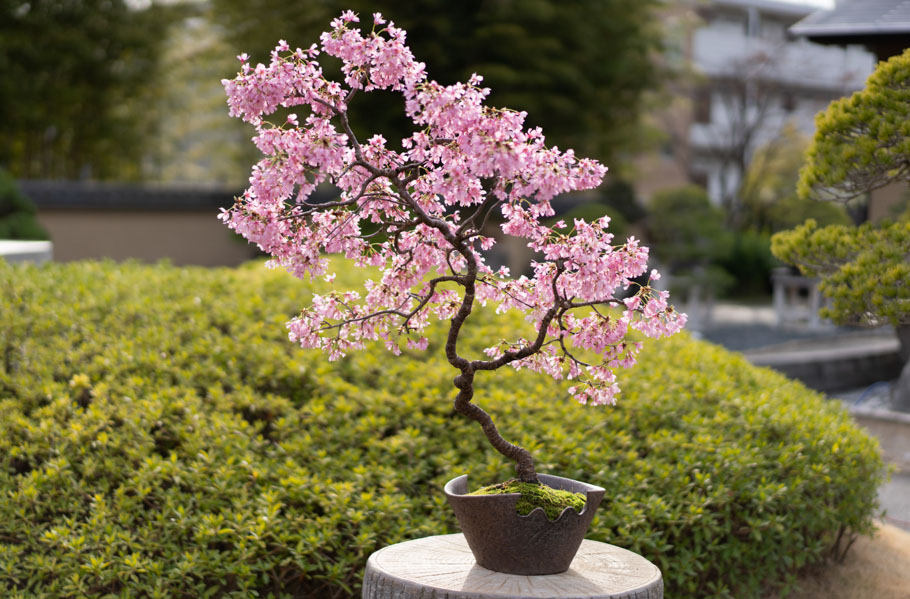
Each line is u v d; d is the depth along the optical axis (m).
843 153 4.12
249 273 6.46
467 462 3.96
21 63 21.72
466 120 2.32
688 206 15.29
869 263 4.05
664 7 18.52
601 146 18.73
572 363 2.82
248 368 4.64
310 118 2.47
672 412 4.41
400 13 16.47
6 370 4.66
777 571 4.22
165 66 24.02
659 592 2.64
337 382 4.51
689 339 6.08
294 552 3.39
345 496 3.60
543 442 4.11
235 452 3.90
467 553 2.93
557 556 2.68
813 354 10.29
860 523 4.44
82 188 17.06
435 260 2.76
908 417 7.67
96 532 3.47
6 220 14.48
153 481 3.70
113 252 17.39
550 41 16.23
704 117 28.28
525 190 2.34
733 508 3.91
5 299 5.24
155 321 5.19
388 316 2.76
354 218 2.67
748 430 4.37
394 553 2.92
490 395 4.50
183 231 17.80
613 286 2.64
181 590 3.34
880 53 7.68
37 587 3.37
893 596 4.09
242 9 16.92
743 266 22.30
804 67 26.86
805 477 4.09
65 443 3.86
